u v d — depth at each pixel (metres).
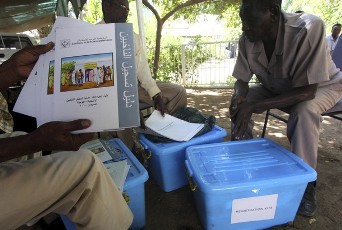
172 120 1.86
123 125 0.81
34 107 0.85
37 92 0.86
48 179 0.86
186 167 1.43
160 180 1.74
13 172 0.84
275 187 1.25
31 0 4.41
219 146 1.60
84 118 0.81
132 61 0.86
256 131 2.97
